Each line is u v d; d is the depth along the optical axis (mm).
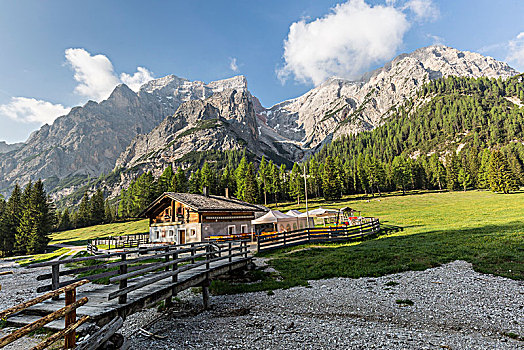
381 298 10977
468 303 9711
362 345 7332
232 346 7719
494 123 182125
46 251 58906
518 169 102312
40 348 4418
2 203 74438
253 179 94562
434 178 112312
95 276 6672
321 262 18531
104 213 105938
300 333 8344
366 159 126438
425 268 14727
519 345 6848
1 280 24031
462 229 27125
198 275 11539
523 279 11570
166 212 38406
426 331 7949
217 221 35062
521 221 28172
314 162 121875
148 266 9133
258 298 12406
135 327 9828
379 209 75312
